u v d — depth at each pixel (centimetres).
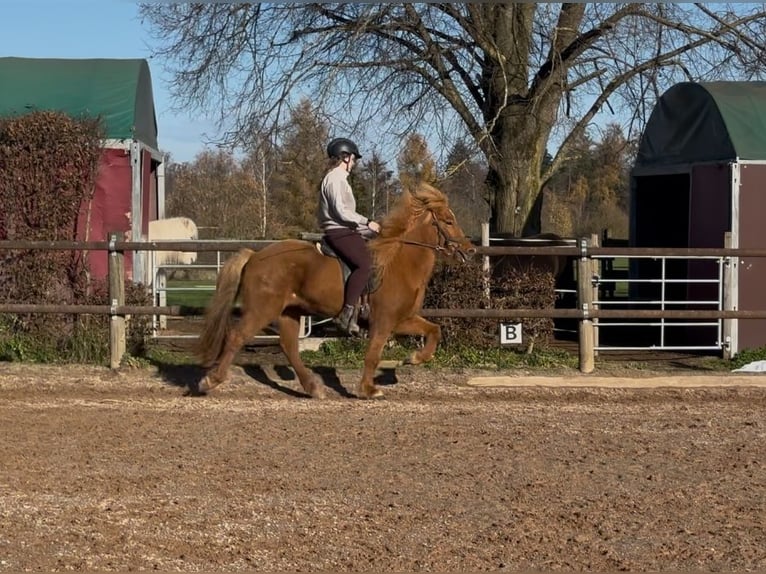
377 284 964
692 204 1439
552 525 616
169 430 861
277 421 904
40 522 605
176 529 598
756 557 563
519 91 1728
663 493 688
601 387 1095
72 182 1221
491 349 1235
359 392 1033
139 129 1481
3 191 1208
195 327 1575
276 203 3628
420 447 811
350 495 674
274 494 674
